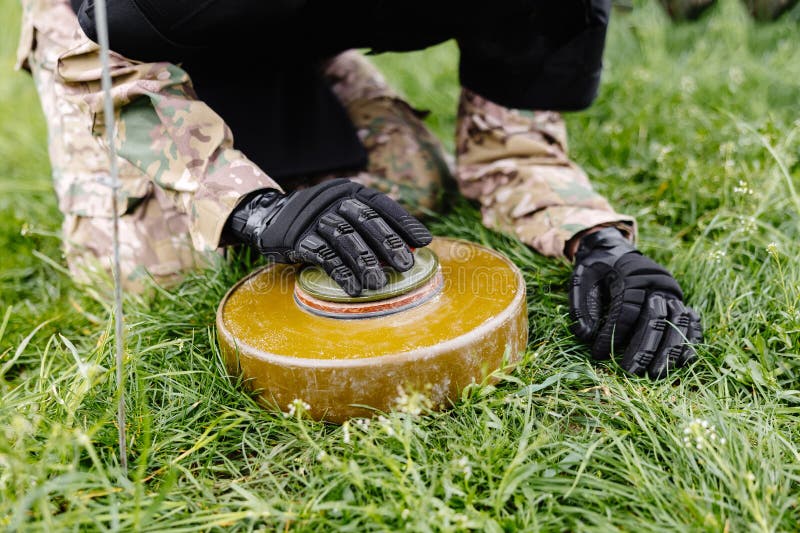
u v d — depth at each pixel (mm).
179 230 1311
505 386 1074
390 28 1304
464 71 1339
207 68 1308
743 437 960
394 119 1474
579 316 1134
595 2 1177
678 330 1071
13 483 923
